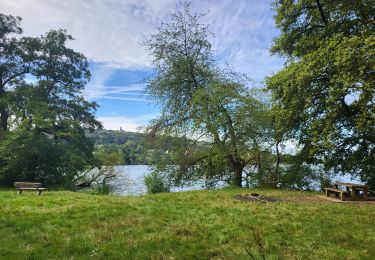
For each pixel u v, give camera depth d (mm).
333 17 27562
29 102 42188
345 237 10086
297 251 8938
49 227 11508
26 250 9000
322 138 23688
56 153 42500
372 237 10055
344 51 20281
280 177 29078
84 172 47812
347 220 12453
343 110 24922
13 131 40688
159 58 31328
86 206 15617
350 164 27344
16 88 43625
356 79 20156
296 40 28844
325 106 24797
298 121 27016
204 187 32156
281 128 27000
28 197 18562
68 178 42344
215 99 28109
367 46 19406
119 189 42906
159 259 8445
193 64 31141
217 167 31953
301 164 29031
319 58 22062
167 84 31156
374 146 26500
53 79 47906
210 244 9664
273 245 9391
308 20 28609
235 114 28734
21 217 12859
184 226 11672
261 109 29656
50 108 45156
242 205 16266
